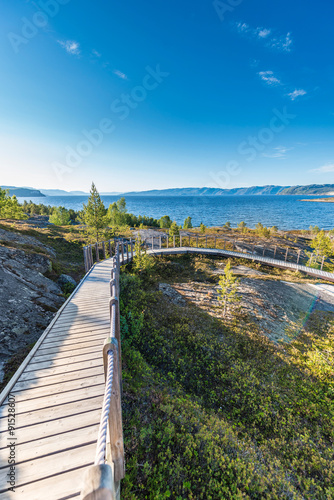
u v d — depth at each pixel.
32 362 4.96
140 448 4.46
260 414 7.20
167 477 4.09
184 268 20.91
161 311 11.94
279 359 9.69
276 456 5.93
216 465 4.66
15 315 7.32
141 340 9.42
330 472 5.52
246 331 11.17
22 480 2.67
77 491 2.59
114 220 52.38
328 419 7.20
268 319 12.59
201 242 36.53
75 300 9.11
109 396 2.35
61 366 4.83
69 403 3.85
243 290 15.81
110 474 1.31
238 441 5.91
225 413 7.23
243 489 4.43
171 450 4.66
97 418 3.58
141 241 19.23
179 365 8.66
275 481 4.90
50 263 12.66
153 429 4.95
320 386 8.44
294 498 4.59
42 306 8.45
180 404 6.21
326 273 20.56
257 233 49.91
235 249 32.81
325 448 6.29
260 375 8.77
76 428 3.39
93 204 20.23
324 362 9.16
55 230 33.25
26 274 10.23
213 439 5.36
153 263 18.47
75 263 17.64
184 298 14.25
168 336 10.03
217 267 21.59
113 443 2.75
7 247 11.94
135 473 3.95
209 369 8.73
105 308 8.20
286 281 18.95
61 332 6.36
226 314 12.59
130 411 5.25
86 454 3.02
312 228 66.00
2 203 37.34
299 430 6.82
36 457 2.95
